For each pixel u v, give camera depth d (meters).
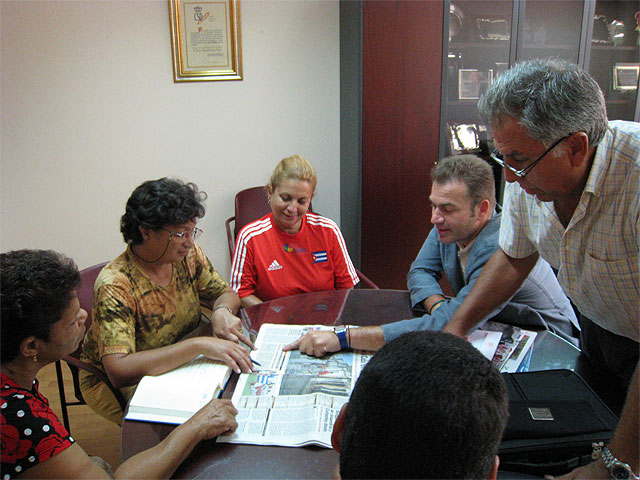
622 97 2.98
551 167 0.99
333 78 2.94
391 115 2.66
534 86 0.92
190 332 1.58
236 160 2.95
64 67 2.62
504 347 1.30
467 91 2.78
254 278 1.88
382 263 2.89
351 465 0.54
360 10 2.49
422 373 0.52
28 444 0.87
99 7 2.59
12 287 0.86
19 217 2.78
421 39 2.58
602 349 1.23
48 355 0.95
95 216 2.86
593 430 0.90
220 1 2.68
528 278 1.51
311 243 1.88
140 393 1.10
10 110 2.62
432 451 0.50
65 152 2.74
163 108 2.79
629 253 1.05
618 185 1.00
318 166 3.08
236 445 0.96
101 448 1.98
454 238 1.57
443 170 1.50
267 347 1.32
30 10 2.52
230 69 2.80
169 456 0.90
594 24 2.85
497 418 0.52
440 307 1.43
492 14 2.70
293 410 1.04
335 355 1.27
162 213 1.31
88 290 1.59
